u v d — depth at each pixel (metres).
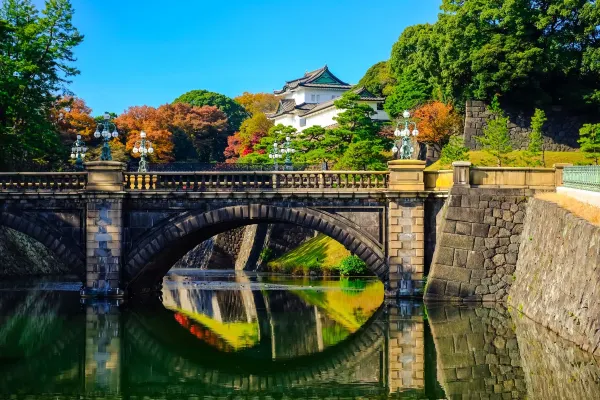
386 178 47.47
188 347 36.38
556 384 25.83
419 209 46.66
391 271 46.69
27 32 63.66
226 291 59.25
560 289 33.47
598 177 34.50
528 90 71.56
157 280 56.28
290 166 62.09
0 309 45.94
